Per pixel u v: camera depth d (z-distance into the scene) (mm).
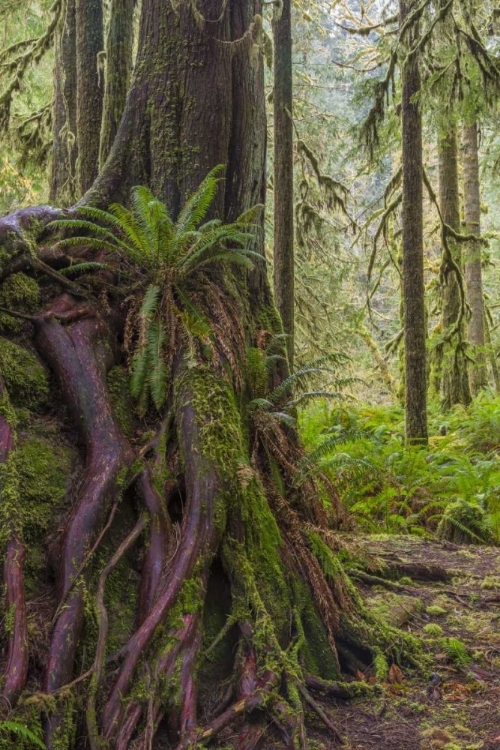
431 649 3904
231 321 4293
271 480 4152
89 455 3471
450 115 8969
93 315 3988
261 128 5086
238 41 4684
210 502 3428
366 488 7531
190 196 4547
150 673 2846
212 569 3400
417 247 8758
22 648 2658
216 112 4656
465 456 8977
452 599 4719
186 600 3082
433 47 9484
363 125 10000
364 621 3908
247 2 5020
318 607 3725
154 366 3834
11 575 2854
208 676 3092
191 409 3701
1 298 3820
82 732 2648
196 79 4633
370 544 6094
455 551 6113
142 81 4738
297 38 13656
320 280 13758
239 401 4137
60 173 8805
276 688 3047
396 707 3334
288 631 3504
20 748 2428
